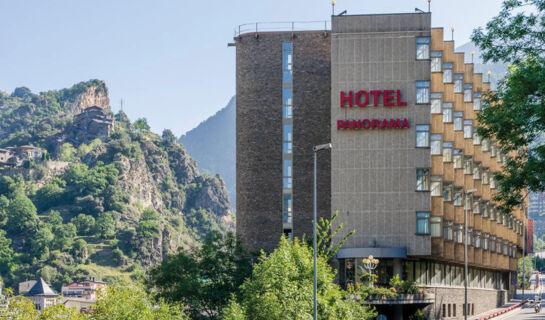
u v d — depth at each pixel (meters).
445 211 98.19
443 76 100.12
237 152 100.38
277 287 56.06
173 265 85.00
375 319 81.94
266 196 97.31
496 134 53.34
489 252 119.19
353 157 88.31
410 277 91.69
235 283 82.56
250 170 98.19
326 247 88.00
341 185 88.25
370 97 88.38
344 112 88.69
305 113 97.62
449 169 99.38
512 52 50.28
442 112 94.12
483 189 118.56
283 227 96.56
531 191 51.75
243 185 98.62
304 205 96.31
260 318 55.28
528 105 49.09
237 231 98.81
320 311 56.12
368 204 87.81
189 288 80.69
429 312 94.88
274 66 98.75
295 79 98.19
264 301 55.19
